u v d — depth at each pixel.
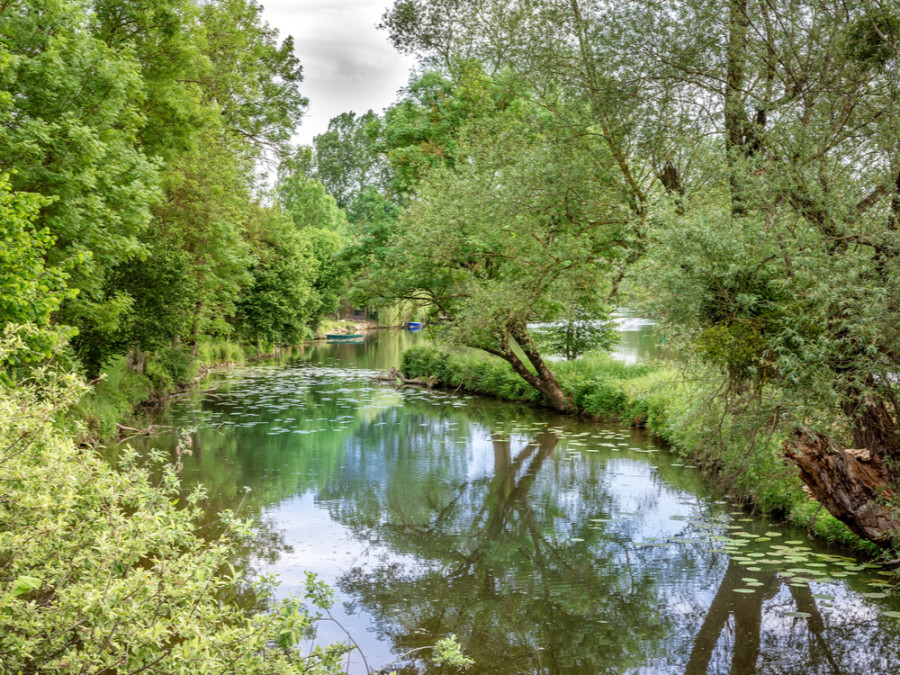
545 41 11.00
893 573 7.00
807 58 7.71
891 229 6.39
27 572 3.46
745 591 6.88
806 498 8.85
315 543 8.50
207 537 8.47
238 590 6.85
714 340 6.84
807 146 7.10
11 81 10.38
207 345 32.31
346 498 10.53
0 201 7.53
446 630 6.26
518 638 6.10
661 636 6.09
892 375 6.54
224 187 24.12
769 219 7.17
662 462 12.71
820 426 6.74
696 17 8.92
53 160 11.23
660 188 11.24
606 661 5.64
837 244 6.76
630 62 9.62
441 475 11.98
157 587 3.33
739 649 5.79
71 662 3.09
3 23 10.85
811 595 6.71
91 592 3.12
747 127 8.35
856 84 7.27
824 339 6.22
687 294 7.07
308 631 6.16
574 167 11.66
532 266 14.30
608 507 10.05
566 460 12.98
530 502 10.38
